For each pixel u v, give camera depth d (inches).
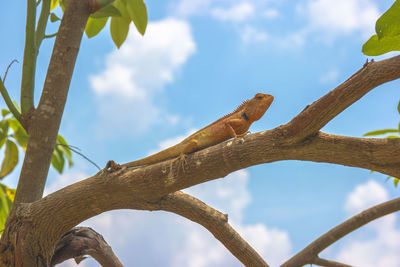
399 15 92.7
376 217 185.3
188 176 123.6
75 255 157.9
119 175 132.6
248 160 116.9
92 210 135.9
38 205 138.9
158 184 127.9
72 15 156.9
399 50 107.4
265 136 114.1
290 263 189.0
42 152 152.7
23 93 158.9
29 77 159.8
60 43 156.3
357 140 109.5
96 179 134.1
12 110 157.5
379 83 99.3
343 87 100.2
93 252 162.2
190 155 124.5
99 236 167.0
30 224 138.4
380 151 107.3
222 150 119.3
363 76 99.0
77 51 158.7
